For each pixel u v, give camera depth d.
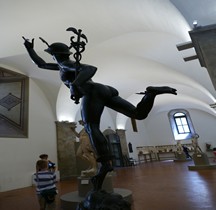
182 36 4.16
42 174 2.78
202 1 2.71
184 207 2.63
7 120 7.91
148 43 7.32
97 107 2.11
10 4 5.41
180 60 7.43
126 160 14.67
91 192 2.00
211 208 2.46
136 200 3.33
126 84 12.66
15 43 6.96
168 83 11.37
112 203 1.81
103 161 2.04
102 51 8.37
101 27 6.57
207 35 2.56
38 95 9.56
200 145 19.31
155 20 4.38
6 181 6.93
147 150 19.47
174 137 20.34
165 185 4.52
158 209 2.67
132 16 5.13
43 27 6.49
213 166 6.98
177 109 20.84
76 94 1.98
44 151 8.79
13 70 8.60
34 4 5.59
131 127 18.17
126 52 8.39
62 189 5.63
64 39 7.04
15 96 8.47
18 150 7.70
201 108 18.89
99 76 10.60
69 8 5.86
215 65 2.41
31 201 4.28
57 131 9.74
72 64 2.12
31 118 8.76
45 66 2.56
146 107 1.97
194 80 7.80
